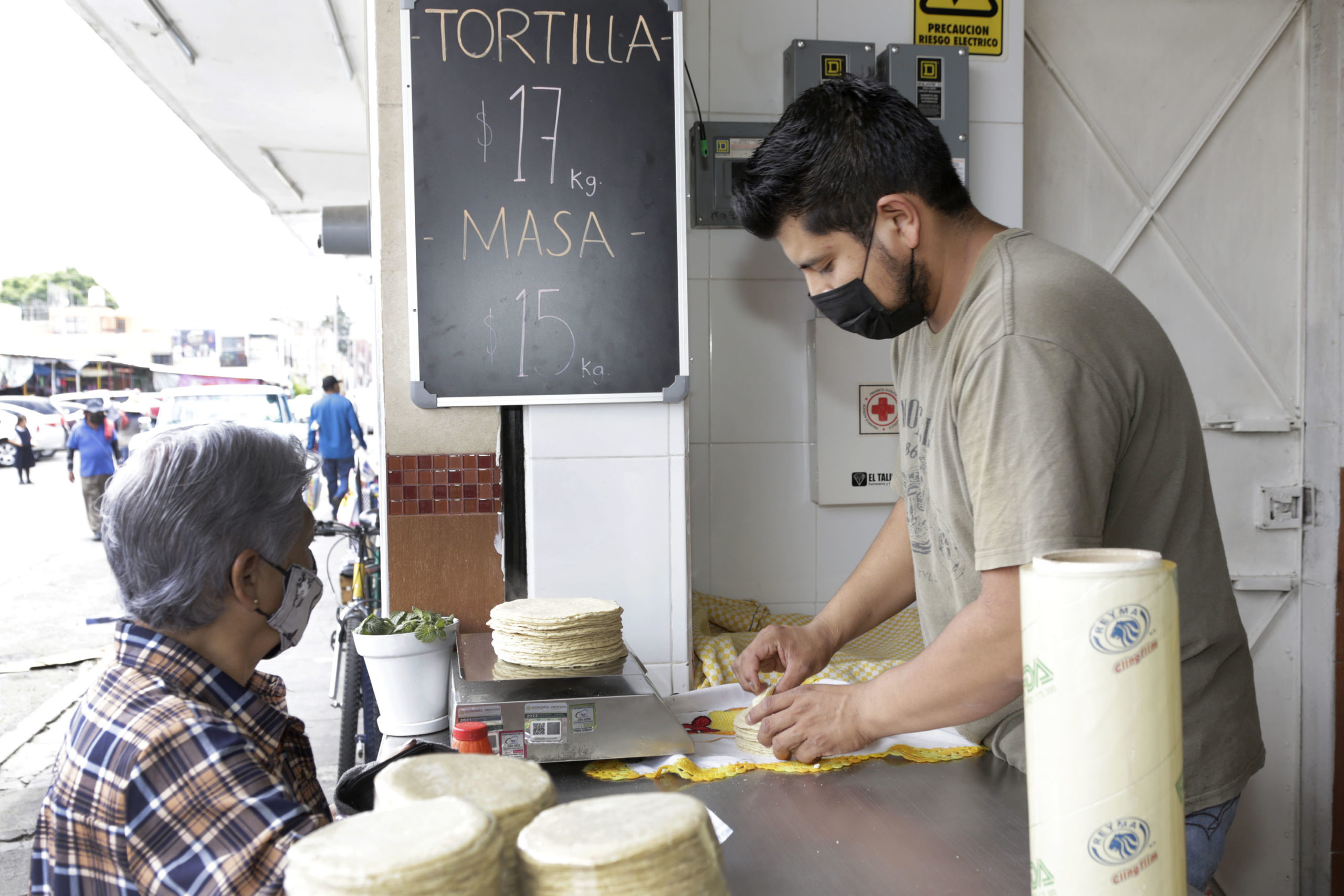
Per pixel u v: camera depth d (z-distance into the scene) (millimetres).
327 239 2979
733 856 1107
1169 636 642
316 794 1188
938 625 1440
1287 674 2967
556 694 1396
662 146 2004
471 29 1945
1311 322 2891
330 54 5160
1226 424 2881
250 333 34125
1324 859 2908
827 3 2535
